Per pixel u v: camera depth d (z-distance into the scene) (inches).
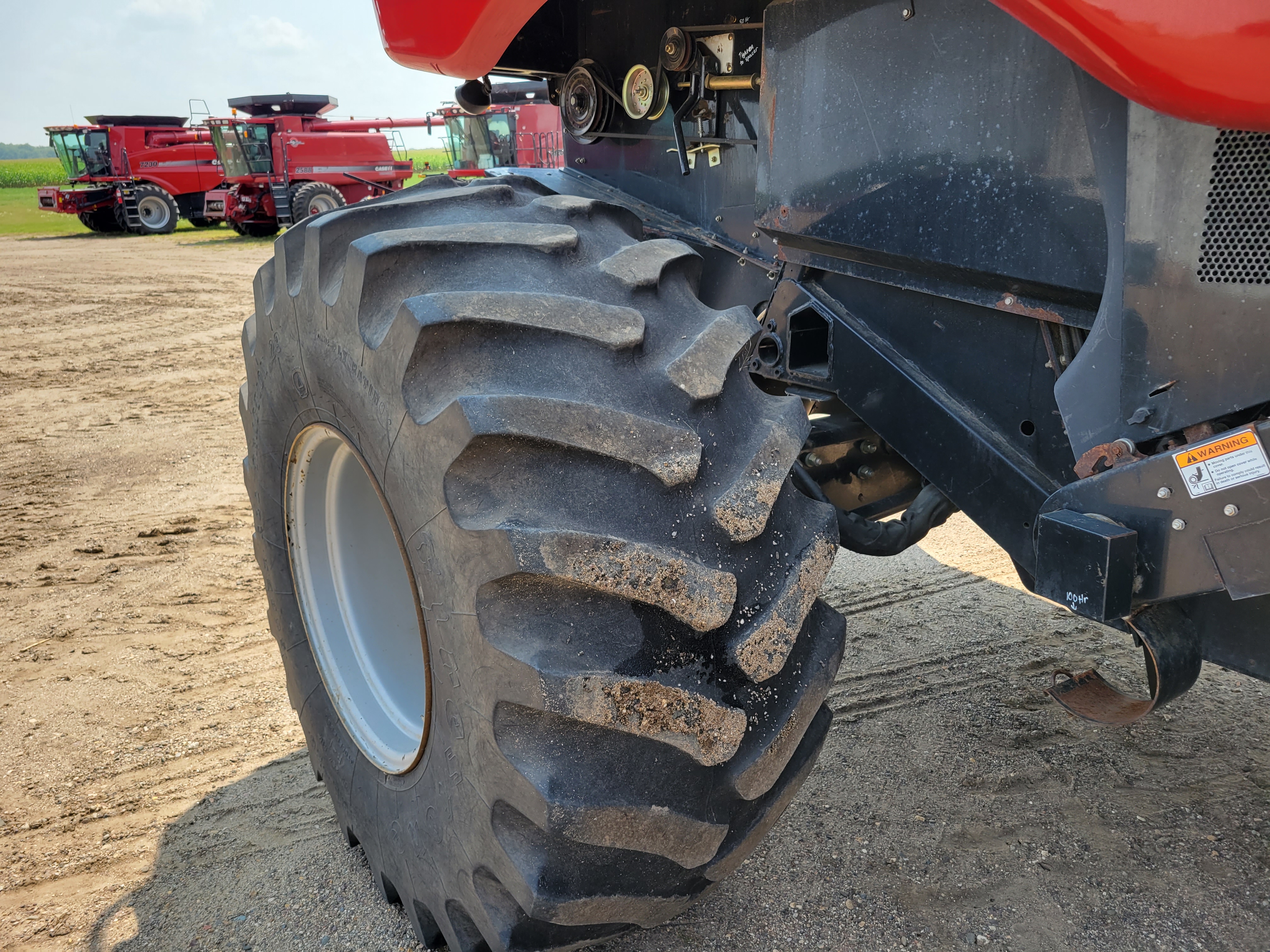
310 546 80.4
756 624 52.7
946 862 77.3
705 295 92.1
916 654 111.4
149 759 98.1
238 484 191.5
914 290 70.9
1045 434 66.3
